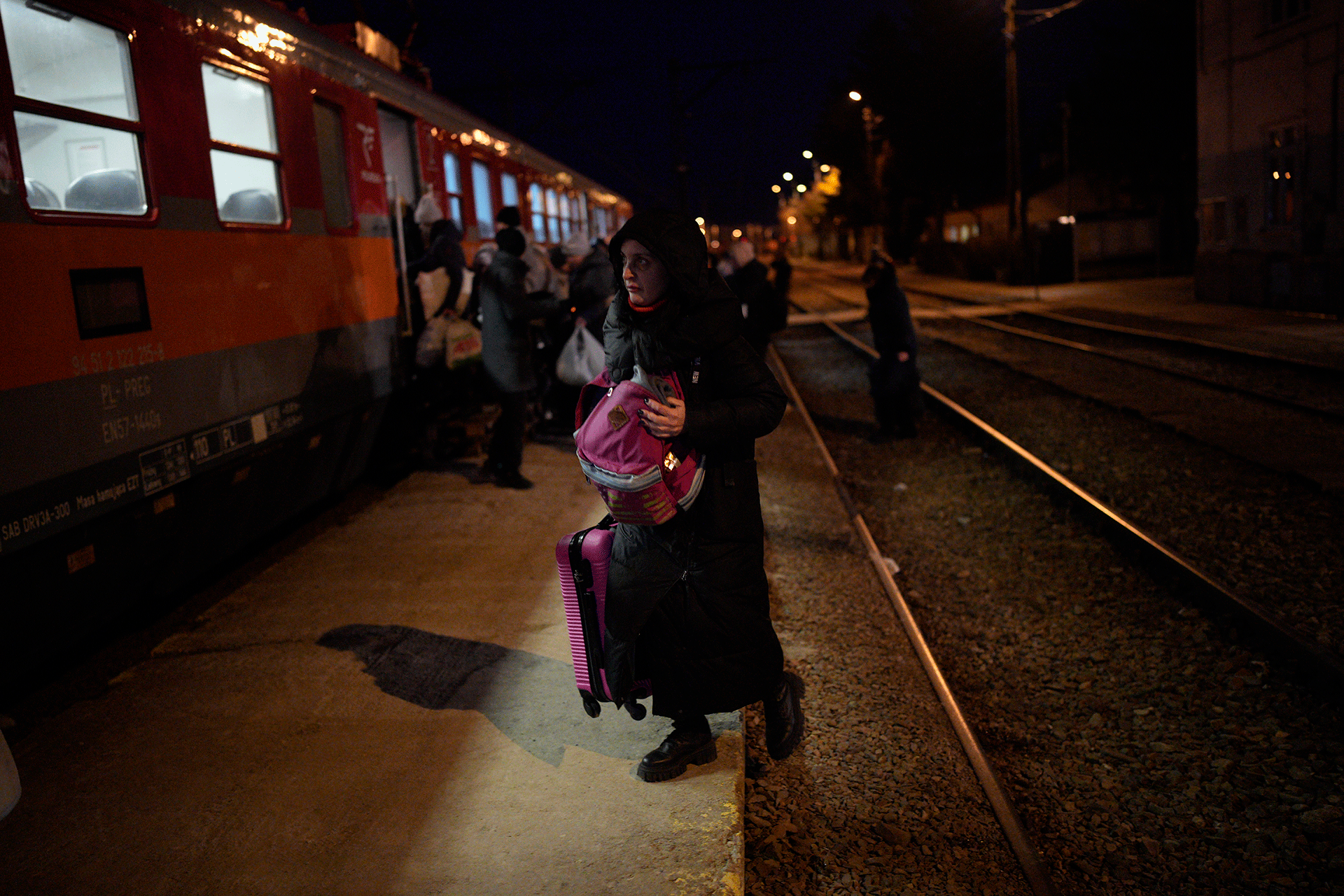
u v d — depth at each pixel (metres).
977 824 3.65
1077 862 3.48
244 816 3.15
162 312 4.70
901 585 6.25
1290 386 11.39
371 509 6.89
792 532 7.07
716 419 2.73
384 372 7.64
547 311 7.12
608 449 2.71
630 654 2.89
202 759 3.51
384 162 8.48
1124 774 4.00
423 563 5.65
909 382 10.21
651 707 3.83
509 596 5.09
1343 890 3.25
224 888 2.80
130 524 4.50
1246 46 19.91
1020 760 4.16
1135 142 36.94
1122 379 12.91
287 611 4.91
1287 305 18.91
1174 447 8.96
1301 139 18.22
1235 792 3.80
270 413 5.76
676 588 2.88
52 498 3.92
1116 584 5.95
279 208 6.08
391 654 4.37
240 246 5.48
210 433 5.11
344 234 6.99
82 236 4.14
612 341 2.83
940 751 4.14
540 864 2.88
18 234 3.77
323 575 5.47
